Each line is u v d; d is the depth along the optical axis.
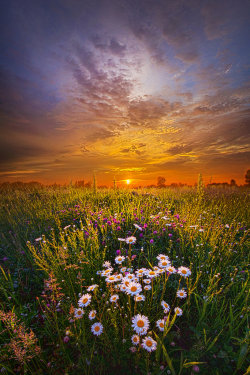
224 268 2.98
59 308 2.19
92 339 1.91
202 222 4.62
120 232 4.01
